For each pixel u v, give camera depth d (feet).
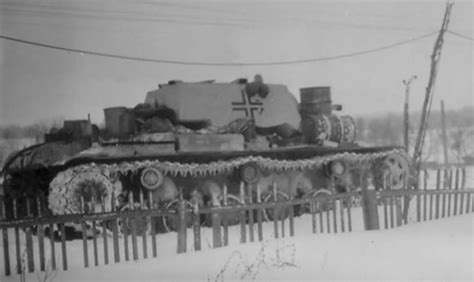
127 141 37.99
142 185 36.99
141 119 39.68
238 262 27.76
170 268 26.84
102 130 38.86
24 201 27.58
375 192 34.35
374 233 33.14
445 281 25.86
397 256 28.73
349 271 26.63
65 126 37.60
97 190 35.68
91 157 36.01
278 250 28.55
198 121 40.60
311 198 32.65
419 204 36.27
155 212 28.81
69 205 34.96
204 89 41.32
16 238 26.58
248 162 40.16
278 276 25.94
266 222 39.88
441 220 36.47
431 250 29.78
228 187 40.65
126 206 36.58
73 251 32.22
